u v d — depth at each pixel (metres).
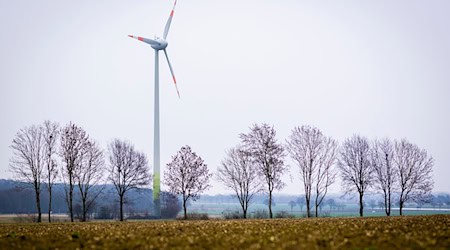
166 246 18.64
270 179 68.50
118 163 68.88
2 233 27.11
